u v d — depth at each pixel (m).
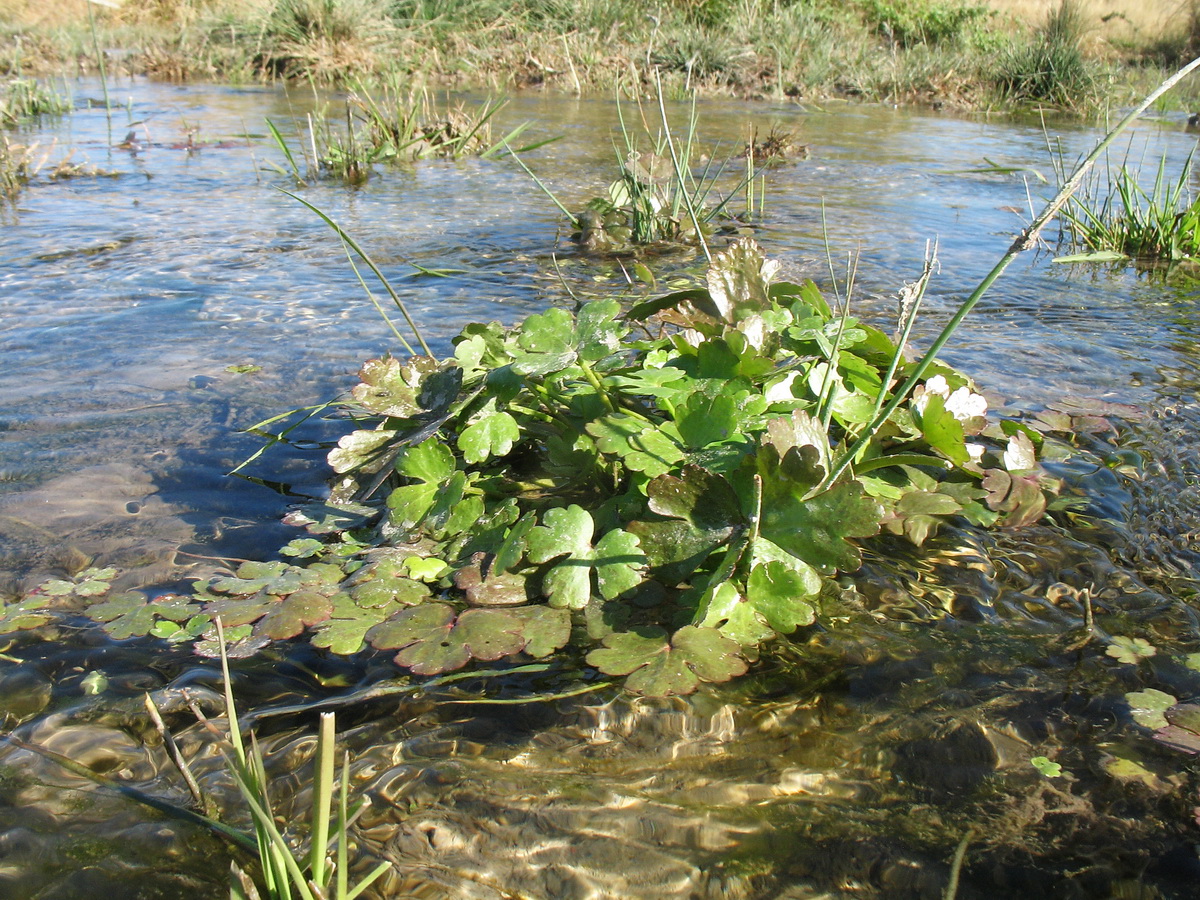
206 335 3.08
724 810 1.25
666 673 1.47
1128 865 1.16
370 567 1.79
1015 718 1.41
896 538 1.93
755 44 13.30
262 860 1.05
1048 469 2.19
